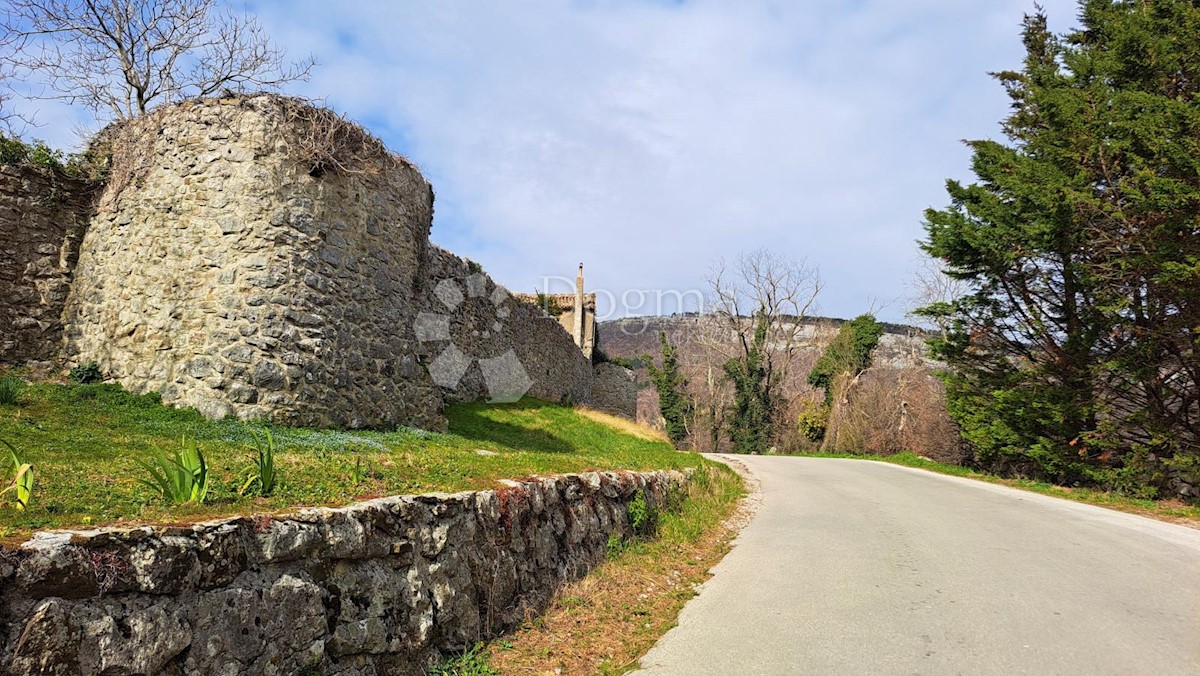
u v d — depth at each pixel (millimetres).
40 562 2793
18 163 10766
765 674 4801
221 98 10547
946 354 20625
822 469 22281
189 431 8445
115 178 11062
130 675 2975
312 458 6980
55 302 10961
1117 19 17516
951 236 19078
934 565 7820
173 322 9961
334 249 10852
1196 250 13641
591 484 8062
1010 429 18844
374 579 4438
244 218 10070
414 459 7617
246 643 3516
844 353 43844
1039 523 10891
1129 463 15539
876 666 4844
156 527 3318
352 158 11406
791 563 8156
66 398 9258
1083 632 5477
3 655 2607
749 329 49375
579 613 6211
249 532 3734
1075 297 17922
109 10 13953
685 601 6840
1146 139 14539
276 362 9812
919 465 25031
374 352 11453
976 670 4730
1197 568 7832
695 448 52062
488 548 5668
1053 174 17219
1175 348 15180
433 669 4680
